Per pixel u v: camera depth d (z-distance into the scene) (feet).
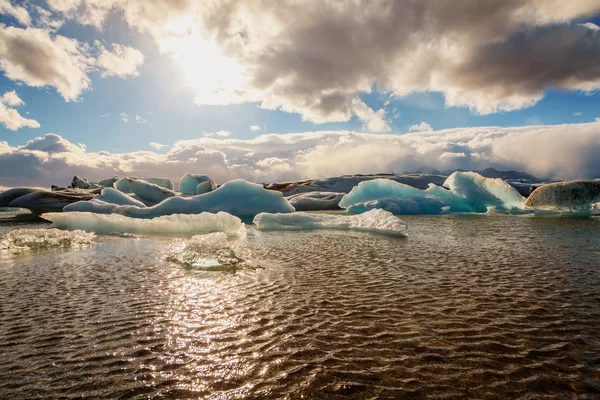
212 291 16.85
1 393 8.51
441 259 24.25
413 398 8.16
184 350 10.70
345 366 9.62
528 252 26.71
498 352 10.34
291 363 9.82
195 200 71.00
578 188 70.69
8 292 16.97
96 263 23.91
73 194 112.06
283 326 12.45
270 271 20.98
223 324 12.70
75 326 12.66
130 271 21.36
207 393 8.45
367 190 90.48
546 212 73.41
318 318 13.17
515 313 13.48
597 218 59.82
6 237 30.73
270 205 73.26
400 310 13.93
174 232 44.06
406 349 10.57
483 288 16.90
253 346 10.91
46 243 31.27
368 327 12.26
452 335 11.53
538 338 11.26
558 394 8.29
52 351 10.72
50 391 8.60
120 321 13.10
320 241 34.12
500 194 86.63
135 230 44.55
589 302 14.69
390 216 44.01
